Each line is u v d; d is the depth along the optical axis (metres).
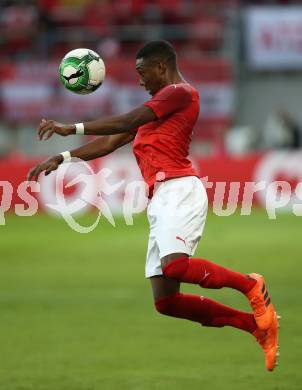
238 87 72.69
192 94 20.59
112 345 26.69
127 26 76.81
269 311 20.94
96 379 22.72
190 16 76.31
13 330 28.88
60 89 71.56
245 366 24.16
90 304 33.34
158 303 20.95
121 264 43.25
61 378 22.81
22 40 76.81
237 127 72.69
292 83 72.69
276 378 22.78
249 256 44.81
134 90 71.38
